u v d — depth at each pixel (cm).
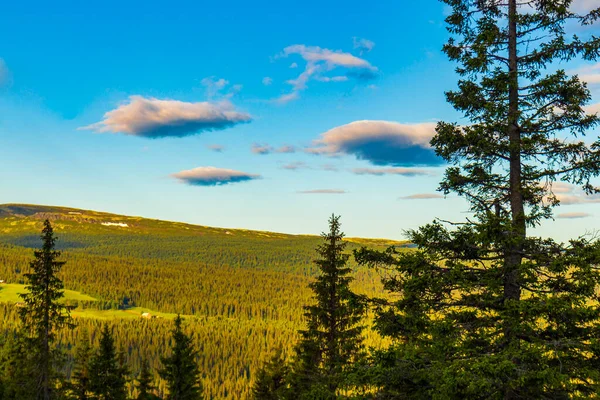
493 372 937
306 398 1225
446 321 1105
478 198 1319
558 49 1231
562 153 1231
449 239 1202
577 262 976
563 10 1216
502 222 1107
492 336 1127
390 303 1223
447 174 1307
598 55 1184
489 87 1271
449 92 1321
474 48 1270
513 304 1024
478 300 1176
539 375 936
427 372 1070
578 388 1053
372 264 1253
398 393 1151
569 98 1208
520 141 1197
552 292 1057
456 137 1288
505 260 1183
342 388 1209
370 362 1172
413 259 1180
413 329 1178
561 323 1047
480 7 1342
